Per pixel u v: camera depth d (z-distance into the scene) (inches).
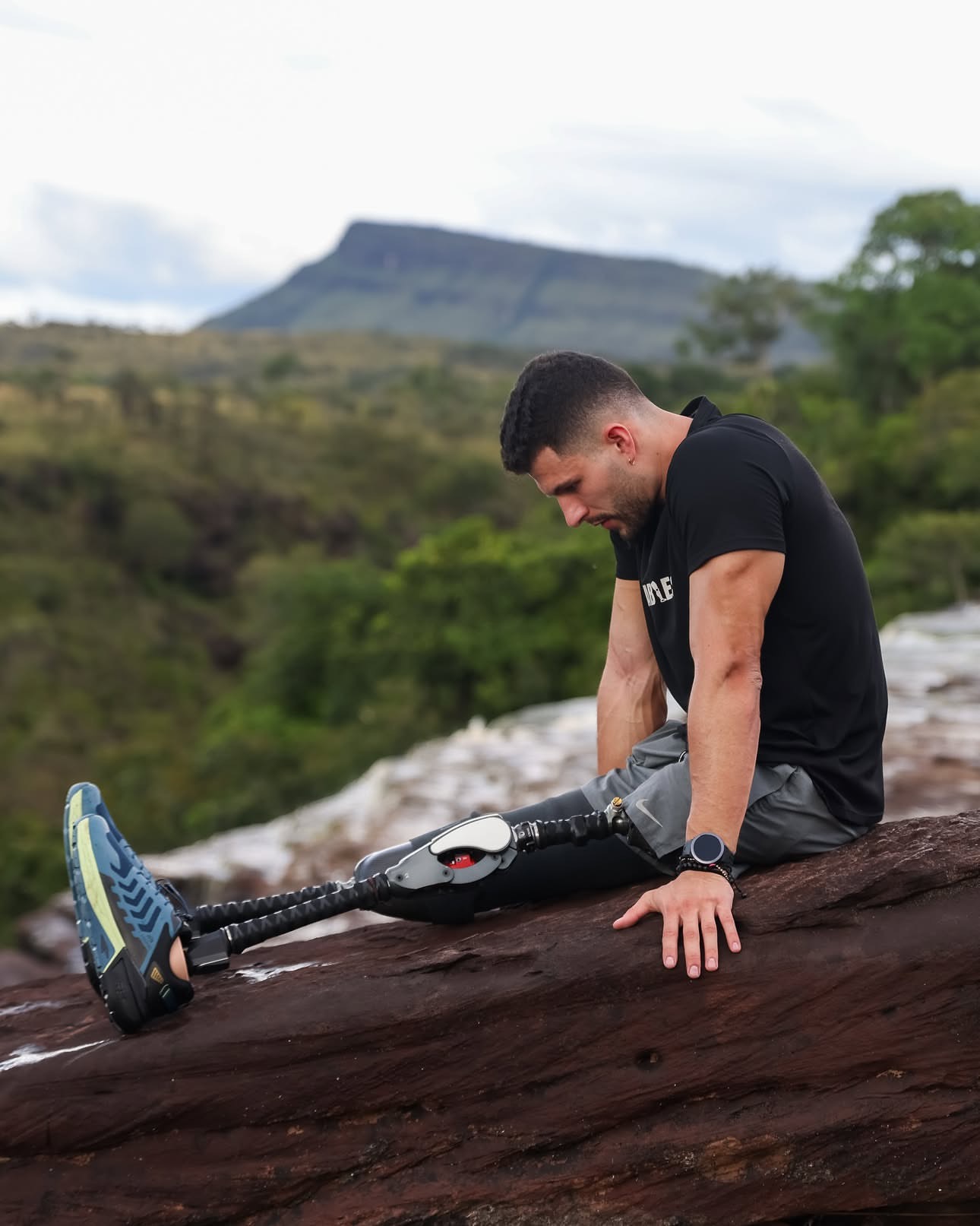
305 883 281.7
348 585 2042.3
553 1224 96.2
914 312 2541.8
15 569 2979.8
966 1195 96.1
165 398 4918.8
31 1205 94.1
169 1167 95.6
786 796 101.4
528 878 109.0
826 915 97.2
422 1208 95.6
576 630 1665.8
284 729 1850.4
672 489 95.5
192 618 3176.7
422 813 311.3
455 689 1712.6
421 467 4510.3
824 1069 96.0
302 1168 95.7
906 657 452.4
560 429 98.8
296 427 4753.9
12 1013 109.4
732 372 4224.9
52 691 2367.1
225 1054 95.2
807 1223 98.3
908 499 2124.8
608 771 118.8
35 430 3964.1
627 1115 96.7
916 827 106.0
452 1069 96.8
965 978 95.2
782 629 99.0
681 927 96.3
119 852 97.2
